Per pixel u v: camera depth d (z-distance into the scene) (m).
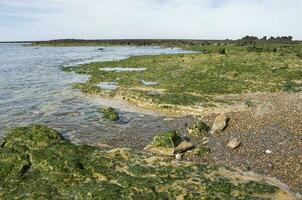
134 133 26.05
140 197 14.89
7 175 17.39
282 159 20.19
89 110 33.03
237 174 17.52
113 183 16.05
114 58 96.00
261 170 18.86
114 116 29.97
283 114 29.12
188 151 21.91
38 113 31.81
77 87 44.50
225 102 33.97
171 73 51.03
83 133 26.08
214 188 15.73
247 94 38.06
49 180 16.58
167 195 15.17
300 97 36.31
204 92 38.94
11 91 42.22
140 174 16.94
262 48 96.81
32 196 15.38
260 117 28.50
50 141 20.56
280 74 48.31
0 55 115.94
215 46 132.50
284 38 188.12
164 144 21.66
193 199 14.80
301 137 23.61
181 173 17.19
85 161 18.14
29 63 81.06
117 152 19.56
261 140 23.34
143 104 35.12
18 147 19.62
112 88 43.22
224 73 49.44
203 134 25.27
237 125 26.70
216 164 19.56
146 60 71.00
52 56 108.81
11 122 28.78
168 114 31.67
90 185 15.86
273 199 15.16
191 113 31.80
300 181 17.55
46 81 50.84
